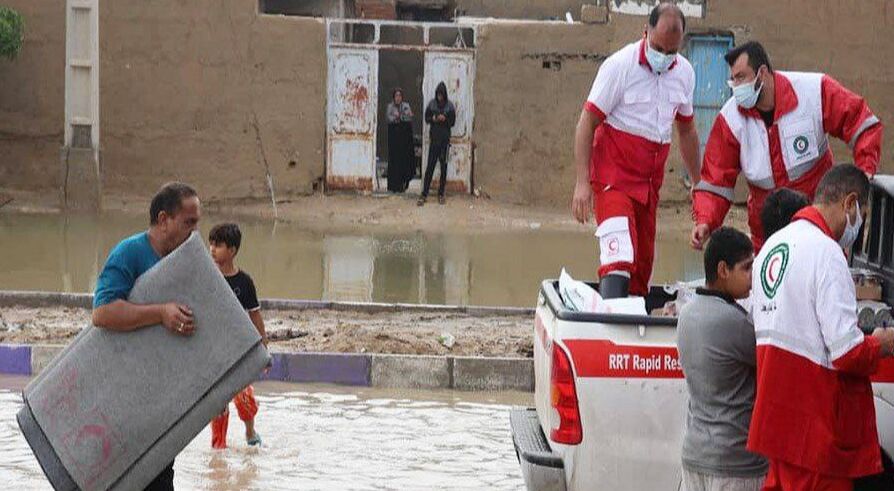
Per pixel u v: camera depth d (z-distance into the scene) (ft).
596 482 30.96
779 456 27.86
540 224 115.96
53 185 120.98
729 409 28.91
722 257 29.04
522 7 139.64
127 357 30.99
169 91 121.80
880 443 30.45
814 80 38.32
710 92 123.75
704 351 28.84
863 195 28.53
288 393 54.08
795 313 27.76
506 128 123.24
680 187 122.21
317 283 81.66
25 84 120.26
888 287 34.35
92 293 70.54
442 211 118.52
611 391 30.78
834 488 27.96
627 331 30.83
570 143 123.24
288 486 41.11
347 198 122.52
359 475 42.55
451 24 121.90
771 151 38.52
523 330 65.21
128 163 122.01
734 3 122.62
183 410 30.96
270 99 122.31
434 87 123.24
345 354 56.29
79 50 115.14
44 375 31.68
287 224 112.06
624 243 38.68
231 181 122.52
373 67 122.93
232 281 42.34
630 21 121.80
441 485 41.57
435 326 65.72
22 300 68.64
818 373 27.71
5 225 104.42
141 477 30.99
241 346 31.17
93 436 30.81
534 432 34.42
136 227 106.52
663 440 30.81
